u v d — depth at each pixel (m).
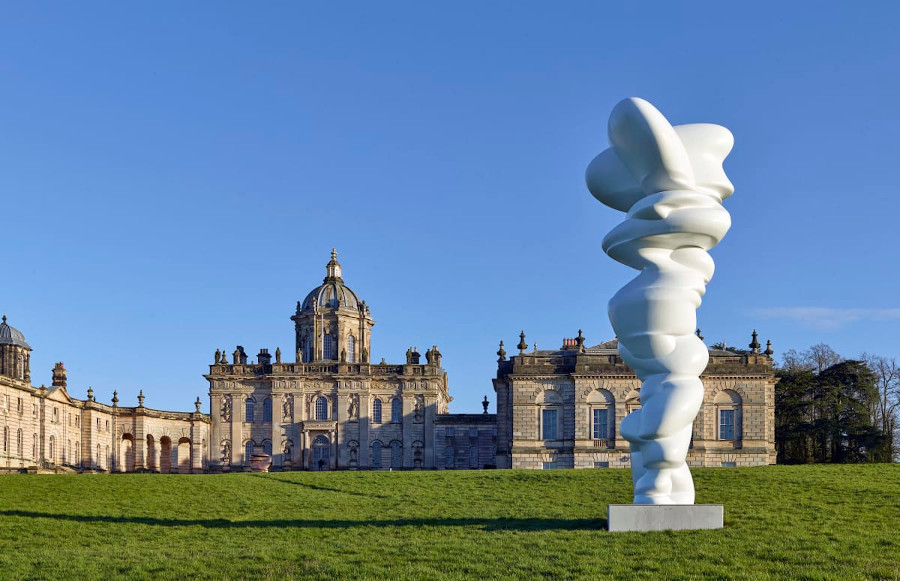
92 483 60.59
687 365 38.34
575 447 106.00
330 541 40.03
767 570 31.55
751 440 104.62
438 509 50.16
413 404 122.00
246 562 34.53
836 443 119.25
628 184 39.34
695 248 38.94
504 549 35.75
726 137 39.25
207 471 121.44
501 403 112.44
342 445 121.00
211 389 122.94
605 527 40.34
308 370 122.75
